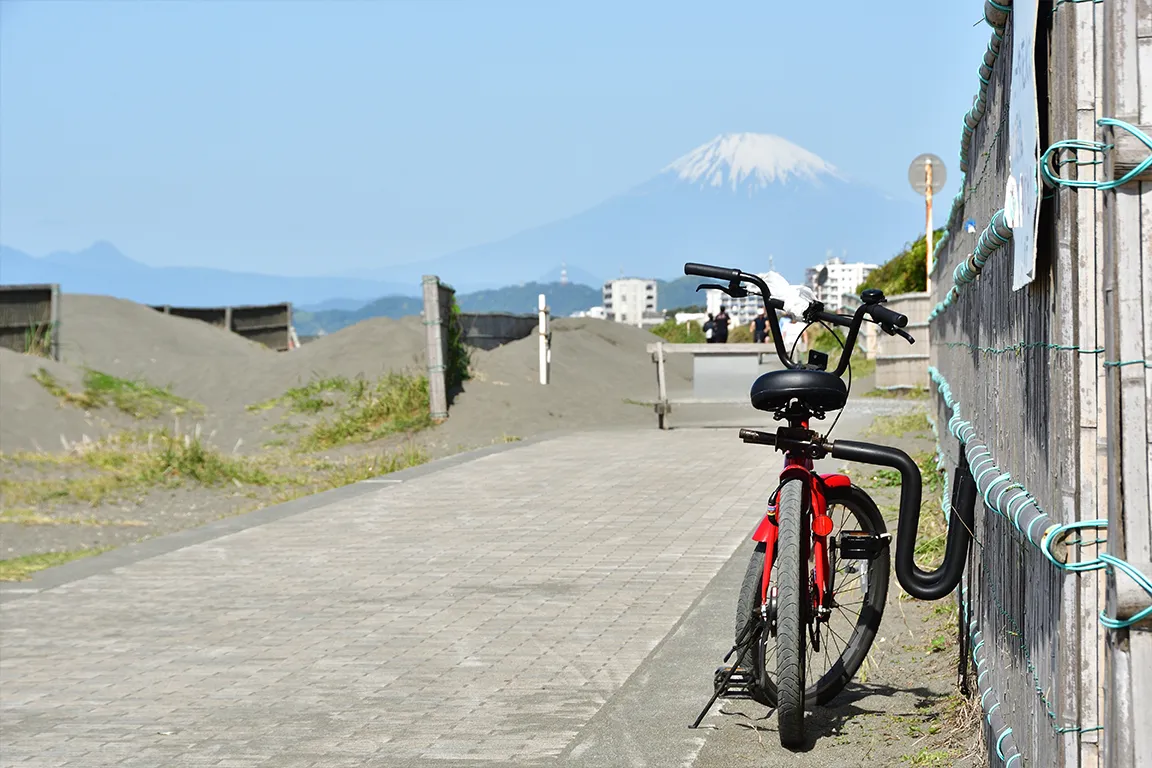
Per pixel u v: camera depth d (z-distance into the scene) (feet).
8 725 19.67
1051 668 9.88
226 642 24.40
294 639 24.35
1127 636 8.64
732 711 18.40
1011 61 11.68
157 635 25.20
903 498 17.37
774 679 17.72
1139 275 8.64
